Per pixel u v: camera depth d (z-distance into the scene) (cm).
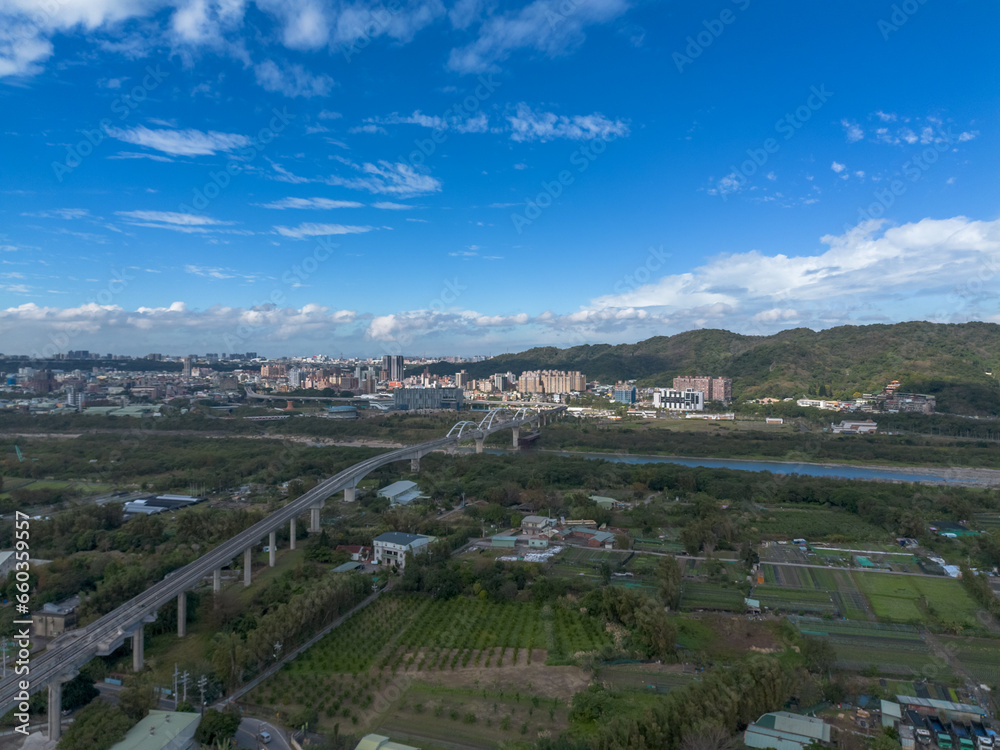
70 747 8512
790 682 10294
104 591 13450
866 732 9625
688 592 15688
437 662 12019
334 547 19462
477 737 9550
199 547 18325
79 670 10225
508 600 15188
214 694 10650
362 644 12825
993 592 15262
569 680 11344
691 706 9362
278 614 12638
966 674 11531
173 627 13562
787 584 16338
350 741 9331
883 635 13238
